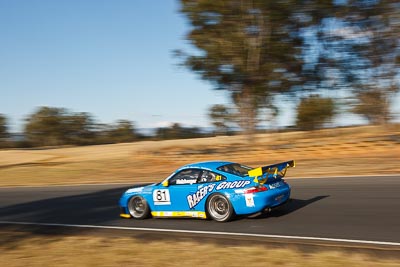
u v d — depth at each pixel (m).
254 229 8.48
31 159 41.69
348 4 26.88
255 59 27.12
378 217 8.71
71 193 17.45
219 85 28.61
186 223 9.64
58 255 7.33
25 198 17.16
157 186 10.27
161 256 6.74
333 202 10.68
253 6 26.12
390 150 22.44
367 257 6.04
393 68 27.64
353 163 19.62
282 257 6.18
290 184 14.98
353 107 28.69
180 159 28.48
